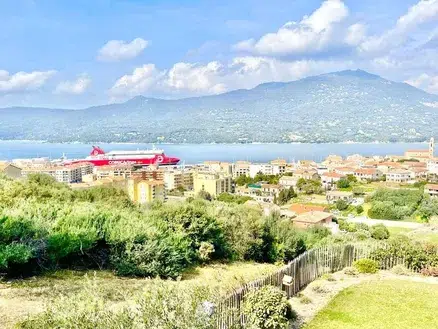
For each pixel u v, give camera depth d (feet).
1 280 47.14
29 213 59.62
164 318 23.63
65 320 23.93
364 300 49.42
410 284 56.65
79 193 106.83
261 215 110.93
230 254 87.15
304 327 41.11
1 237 50.75
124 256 58.70
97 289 30.35
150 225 71.61
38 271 52.34
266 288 38.65
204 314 24.72
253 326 33.81
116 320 23.89
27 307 38.58
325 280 57.93
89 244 57.31
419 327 41.96
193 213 82.84
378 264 65.72
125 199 111.24
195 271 70.49
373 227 207.92
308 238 128.67
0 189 77.92
